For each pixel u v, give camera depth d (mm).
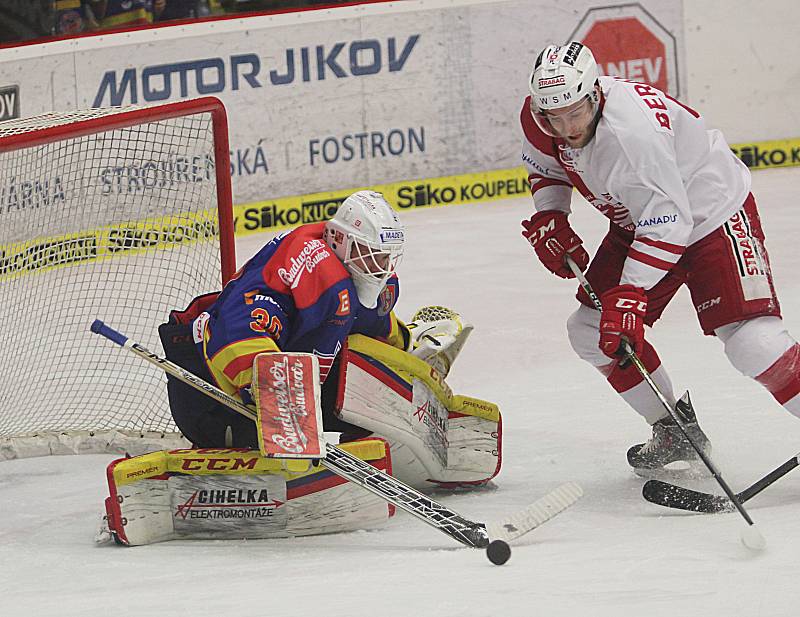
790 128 38719
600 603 9336
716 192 13500
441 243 31391
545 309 24391
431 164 36125
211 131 20656
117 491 12430
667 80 37594
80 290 21984
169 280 21672
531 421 17500
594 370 20219
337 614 9438
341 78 34938
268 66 34219
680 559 10469
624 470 14961
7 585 11250
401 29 35312
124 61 32875
